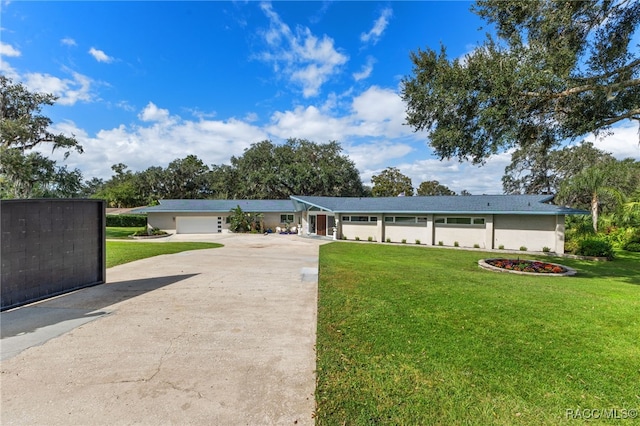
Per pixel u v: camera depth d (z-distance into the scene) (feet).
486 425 7.79
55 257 19.76
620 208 61.87
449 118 28.91
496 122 25.35
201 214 90.63
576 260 44.86
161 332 13.71
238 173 132.98
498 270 32.35
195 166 155.33
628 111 26.48
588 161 95.61
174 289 21.86
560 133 29.43
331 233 81.00
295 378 9.92
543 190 109.29
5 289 16.67
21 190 63.16
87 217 22.35
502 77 23.63
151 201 133.39
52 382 9.43
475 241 59.52
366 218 72.74
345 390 9.27
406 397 8.95
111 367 10.44
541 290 22.35
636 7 23.62
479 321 15.44
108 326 14.38
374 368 10.64
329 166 121.19
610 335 13.70
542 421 8.00
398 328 14.44
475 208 59.11
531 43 23.61
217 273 28.07
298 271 29.40
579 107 27.30
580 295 20.89
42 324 14.60
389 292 21.21
